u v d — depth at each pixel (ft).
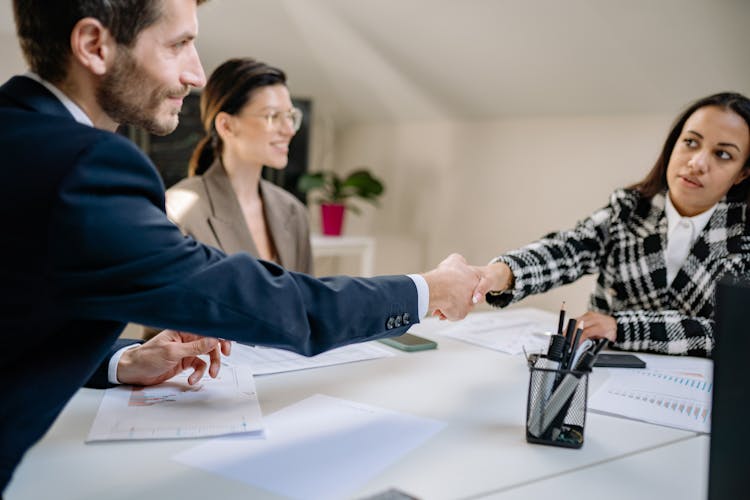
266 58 10.91
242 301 2.58
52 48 2.48
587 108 9.00
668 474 2.59
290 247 6.26
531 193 10.00
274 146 5.99
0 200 2.18
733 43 6.78
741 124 4.46
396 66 10.34
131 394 3.19
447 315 3.61
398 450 2.67
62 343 2.43
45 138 2.27
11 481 2.24
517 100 9.71
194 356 3.41
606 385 3.76
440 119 11.52
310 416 3.02
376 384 3.57
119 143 2.37
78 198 2.20
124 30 2.49
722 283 1.99
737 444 1.97
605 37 7.57
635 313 4.78
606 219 5.26
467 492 2.33
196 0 2.75
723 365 1.99
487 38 8.59
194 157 6.38
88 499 2.18
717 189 4.62
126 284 2.33
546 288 4.84
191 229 5.59
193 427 2.79
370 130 13.14
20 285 2.23
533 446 2.79
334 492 2.28
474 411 3.20
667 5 6.73
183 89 2.75
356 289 2.98
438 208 11.71
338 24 9.65
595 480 2.50
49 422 2.37
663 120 8.18
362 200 13.51
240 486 2.30
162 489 2.26
